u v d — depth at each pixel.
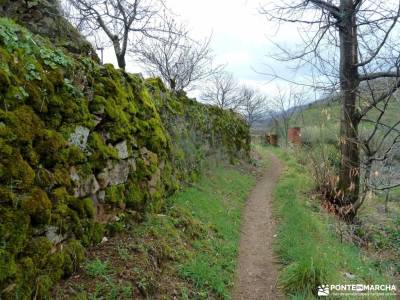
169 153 7.32
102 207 4.29
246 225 7.35
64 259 3.28
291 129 21.39
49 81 3.60
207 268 4.42
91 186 4.05
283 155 19.16
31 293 2.78
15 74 3.18
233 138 14.84
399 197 12.59
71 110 3.87
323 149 10.36
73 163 3.76
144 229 4.78
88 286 3.29
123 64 10.66
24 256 2.82
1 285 2.52
